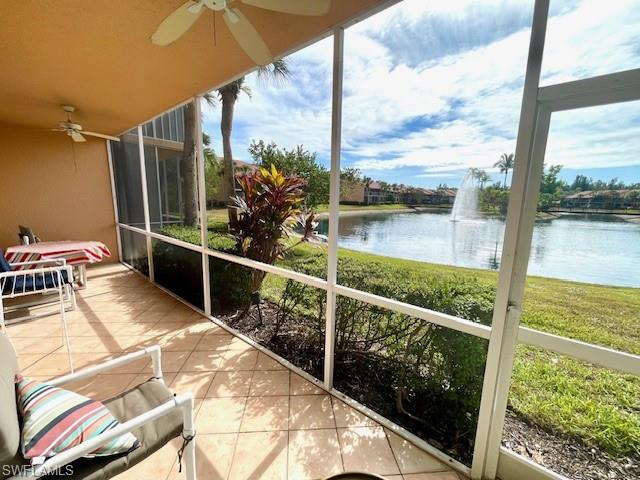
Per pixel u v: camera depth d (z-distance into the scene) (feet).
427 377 5.55
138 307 11.70
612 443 4.00
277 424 5.71
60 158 16.75
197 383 6.94
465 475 4.77
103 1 5.01
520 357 4.61
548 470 4.23
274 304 9.66
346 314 6.81
